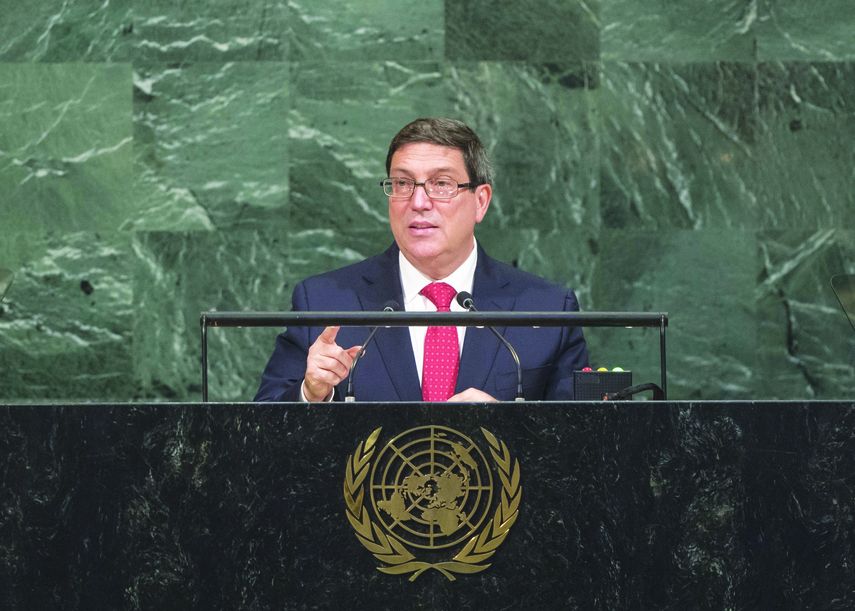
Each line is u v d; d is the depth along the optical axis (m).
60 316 22.02
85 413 9.28
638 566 9.15
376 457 9.23
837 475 9.18
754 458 9.20
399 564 9.14
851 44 22.53
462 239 13.99
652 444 9.22
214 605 9.15
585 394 11.70
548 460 9.23
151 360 22.09
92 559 9.20
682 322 22.44
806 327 22.42
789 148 22.53
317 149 22.30
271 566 9.16
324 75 22.31
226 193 22.23
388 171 14.24
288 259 22.25
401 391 13.30
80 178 22.08
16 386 21.91
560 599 9.16
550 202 22.42
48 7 22.05
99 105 22.09
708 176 22.55
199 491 9.22
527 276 14.58
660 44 22.56
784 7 22.59
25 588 9.20
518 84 22.42
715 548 9.15
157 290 22.14
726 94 22.55
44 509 9.24
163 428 9.27
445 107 22.34
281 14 22.33
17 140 21.97
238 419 9.26
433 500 9.18
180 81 22.19
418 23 22.38
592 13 22.53
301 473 9.22
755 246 22.50
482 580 9.16
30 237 22.00
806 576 9.13
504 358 13.46
